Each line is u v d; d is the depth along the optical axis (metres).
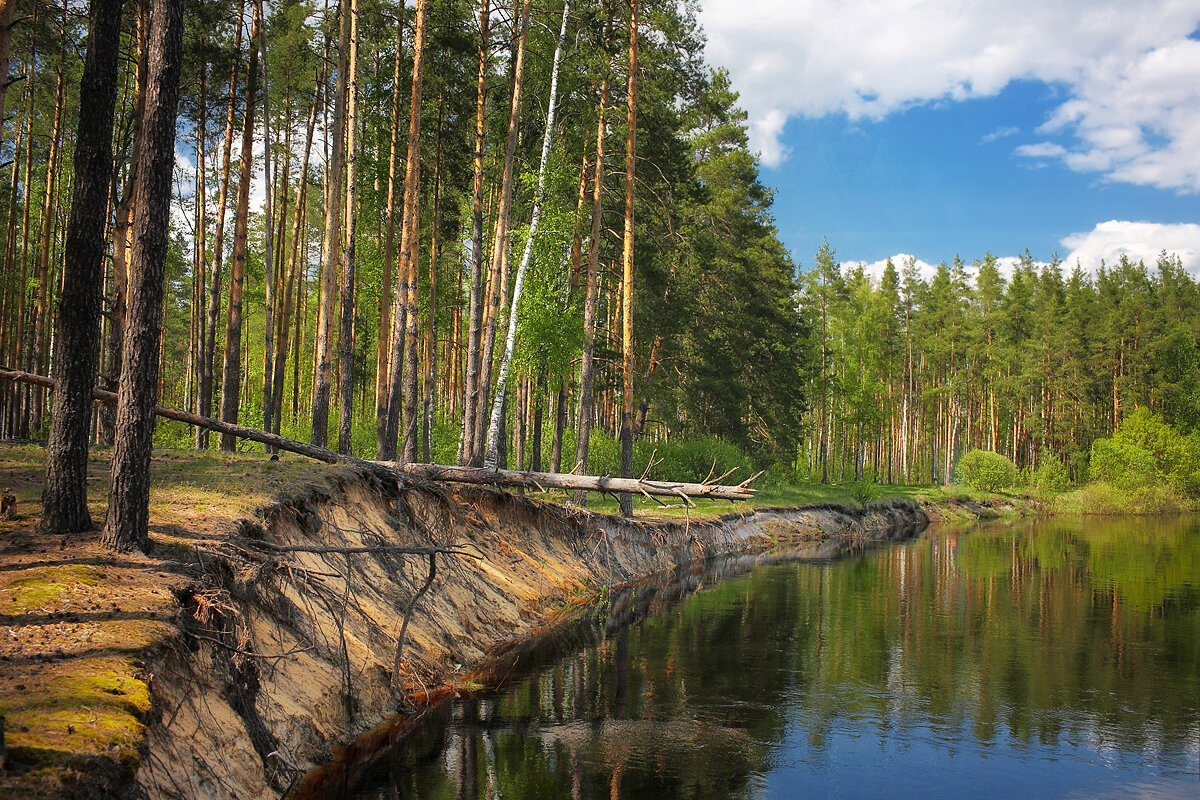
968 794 9.33
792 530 40.09
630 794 8.75
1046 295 91.25
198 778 6.01
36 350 27.92
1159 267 100.31
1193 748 11.07
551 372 25.84
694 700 12.58
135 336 8.38
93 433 19.70
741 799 8.87
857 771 9.95
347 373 20.52
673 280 36.47
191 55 23.95
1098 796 9.38
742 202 46.59
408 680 11.09
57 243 33.19
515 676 13.23
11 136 31.25
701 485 15.83
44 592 6.91
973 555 34.00
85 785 4.66
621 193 28.88
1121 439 70.00
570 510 23.05
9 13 11.23
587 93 27.34
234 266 21.73
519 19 24.14
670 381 42.78
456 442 31.39
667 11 26.64
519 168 27.94
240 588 8.51
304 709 8.34
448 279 38.75
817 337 67.31
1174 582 26.33
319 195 42.03
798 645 16.70
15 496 10.02
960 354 87.69
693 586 24.33
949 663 15.52
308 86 29.25
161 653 6.53
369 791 8.27
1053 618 20.17
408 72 25.69
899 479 85.56
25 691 5.41
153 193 8.41
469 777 8.89
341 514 13.10
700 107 30.88
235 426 14.54
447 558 15.54
